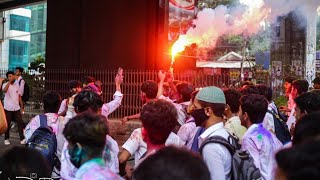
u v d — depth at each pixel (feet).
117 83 19.77
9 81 34.58
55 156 13.70
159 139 10.45
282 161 5.14
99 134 8.41
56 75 44.09
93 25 42.78
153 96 17.66
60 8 45.47
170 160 5.32
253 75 42.60
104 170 7.98
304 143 4.98
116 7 41.55
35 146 13.47
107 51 41.98
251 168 10.28
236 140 12.30
